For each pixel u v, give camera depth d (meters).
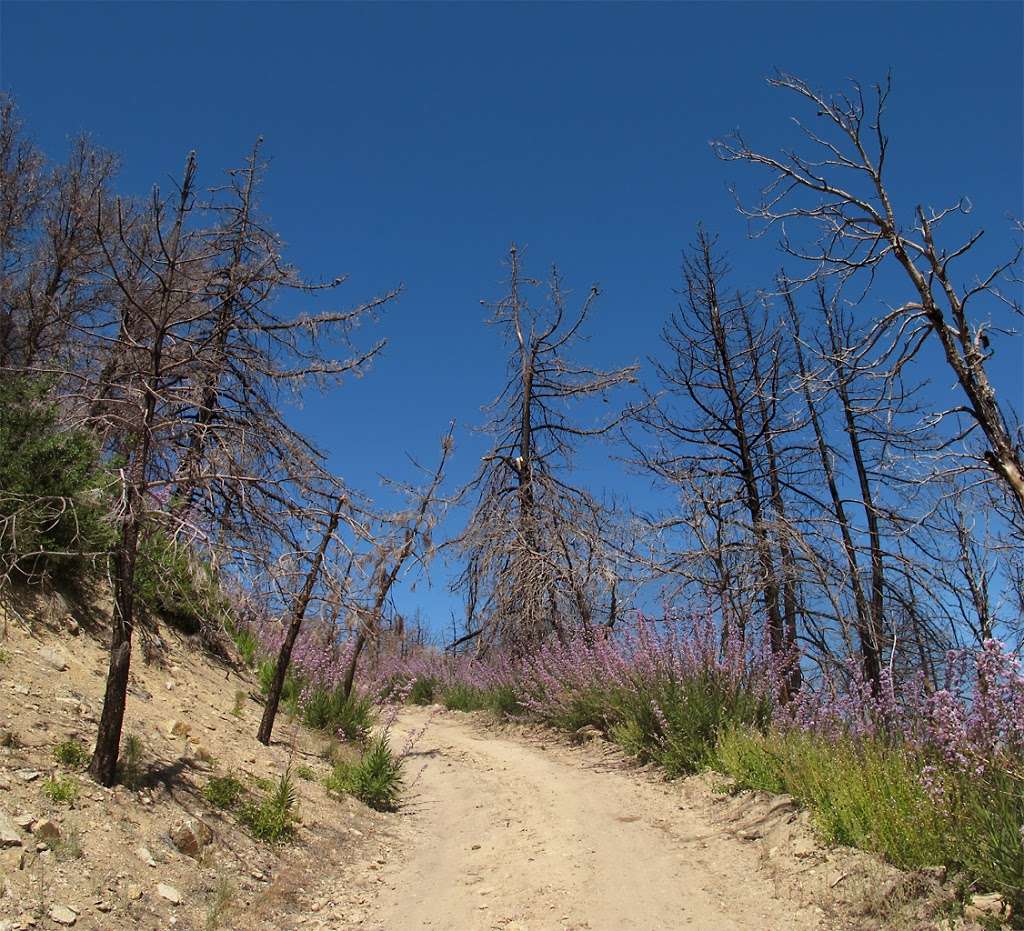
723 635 11.24
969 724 5.46
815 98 7.78
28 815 5.00
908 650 11.30
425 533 12.15
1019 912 4.81
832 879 5.77
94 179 15.23
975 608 9.52
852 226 7.84
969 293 6.89
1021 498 6.50
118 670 6.13
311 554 7.44
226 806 6.80
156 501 6.77
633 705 11.56
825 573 13.03
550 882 6.46
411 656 24.36
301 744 10.41
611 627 16.39
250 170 10.70
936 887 5.19
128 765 6.26
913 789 5.85
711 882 6.36
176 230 7.48
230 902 5.34
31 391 9.16
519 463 21.34
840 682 10.08
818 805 6.86
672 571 14.12
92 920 4.44
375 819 8.58
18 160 15.89
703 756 9.95
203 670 11.13
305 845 6.96
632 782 10.25
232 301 9.81
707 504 14.23
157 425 6.64
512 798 9.73
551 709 15.23
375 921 5.62
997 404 6.85
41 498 7.33
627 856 7.12
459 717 19.55
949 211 7.03
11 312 15.02
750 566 13.78
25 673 7.21
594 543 18.69
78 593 9.45
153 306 8.57
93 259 14.24
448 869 7.00
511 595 19.42
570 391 21.42
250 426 10.20
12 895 4.29
